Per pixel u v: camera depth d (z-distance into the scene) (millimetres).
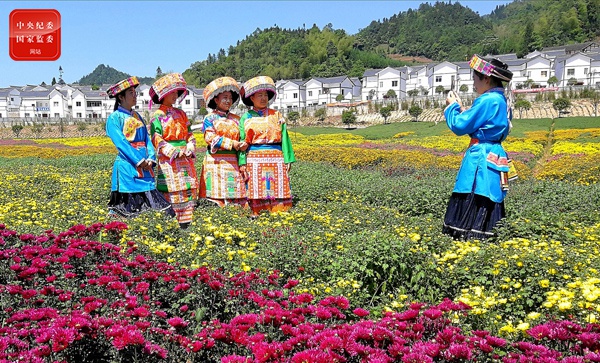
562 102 47750
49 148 24188
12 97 76438
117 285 3590
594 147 20156
